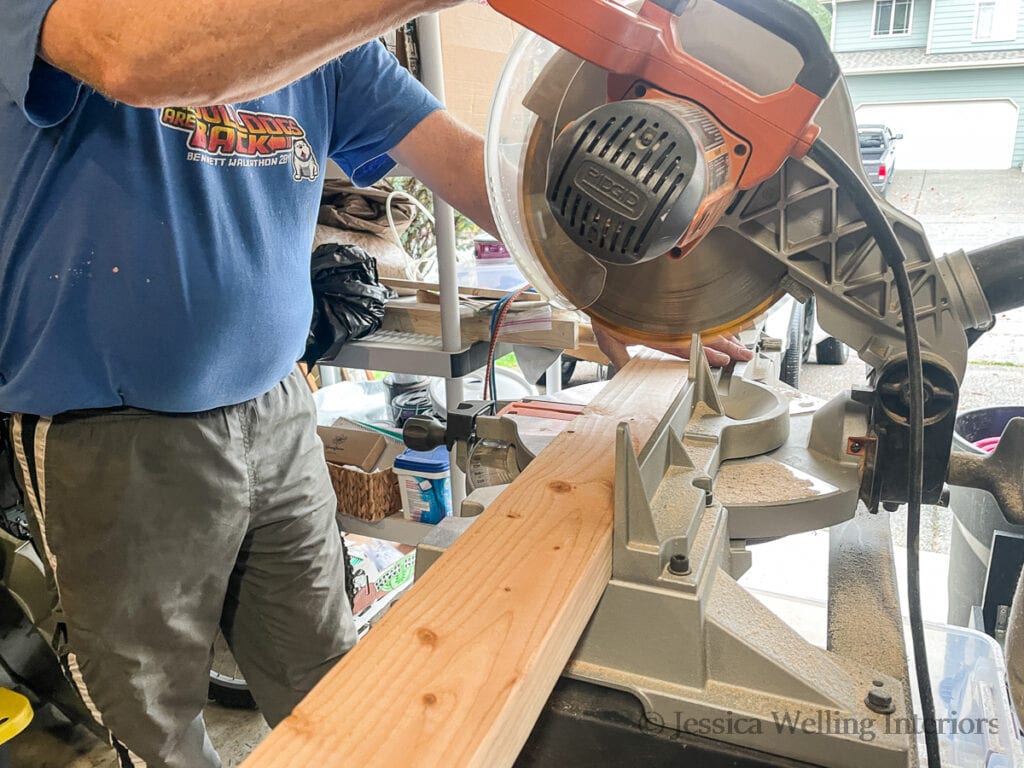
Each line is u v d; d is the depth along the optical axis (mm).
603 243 547
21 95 695
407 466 1647
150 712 1082
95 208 860
